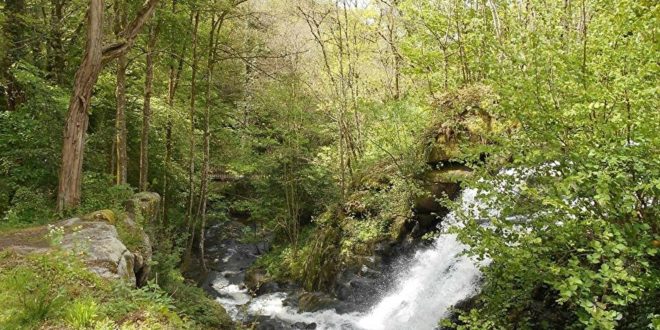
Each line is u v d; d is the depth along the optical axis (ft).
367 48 58.49
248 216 72.38
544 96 15.89
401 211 39.96
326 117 61.93
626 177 13.85
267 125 69.87
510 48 16.74
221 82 70.23
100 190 36.04
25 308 14.84
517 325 20.44
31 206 30.73
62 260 19.13
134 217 32.22
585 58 15.69
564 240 15.52
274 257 54.70
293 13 55.57
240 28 64.23
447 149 36.58
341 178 54.44
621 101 14.12
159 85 61.57
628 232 14.05
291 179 56.65
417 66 46.68
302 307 40.57
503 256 16.71
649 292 15.53
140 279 25.76
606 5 16.10
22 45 42.04
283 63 58.13
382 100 57.16
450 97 39.65
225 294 47.57
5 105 44.42
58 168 35.73
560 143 16.25
